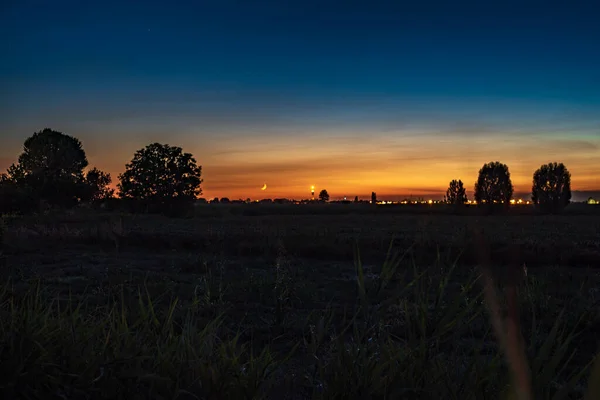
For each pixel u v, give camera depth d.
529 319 7.73
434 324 2.71
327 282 12.47
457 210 54.22
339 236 22.30
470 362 2.56
